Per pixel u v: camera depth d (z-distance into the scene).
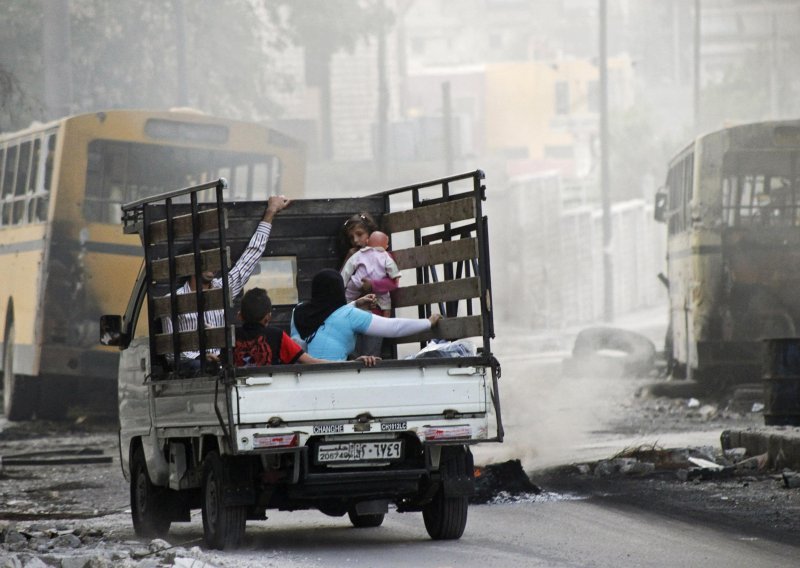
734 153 74.56
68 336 70.31
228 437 27.91
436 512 30.55
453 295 31.11
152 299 32.53
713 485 39.88
